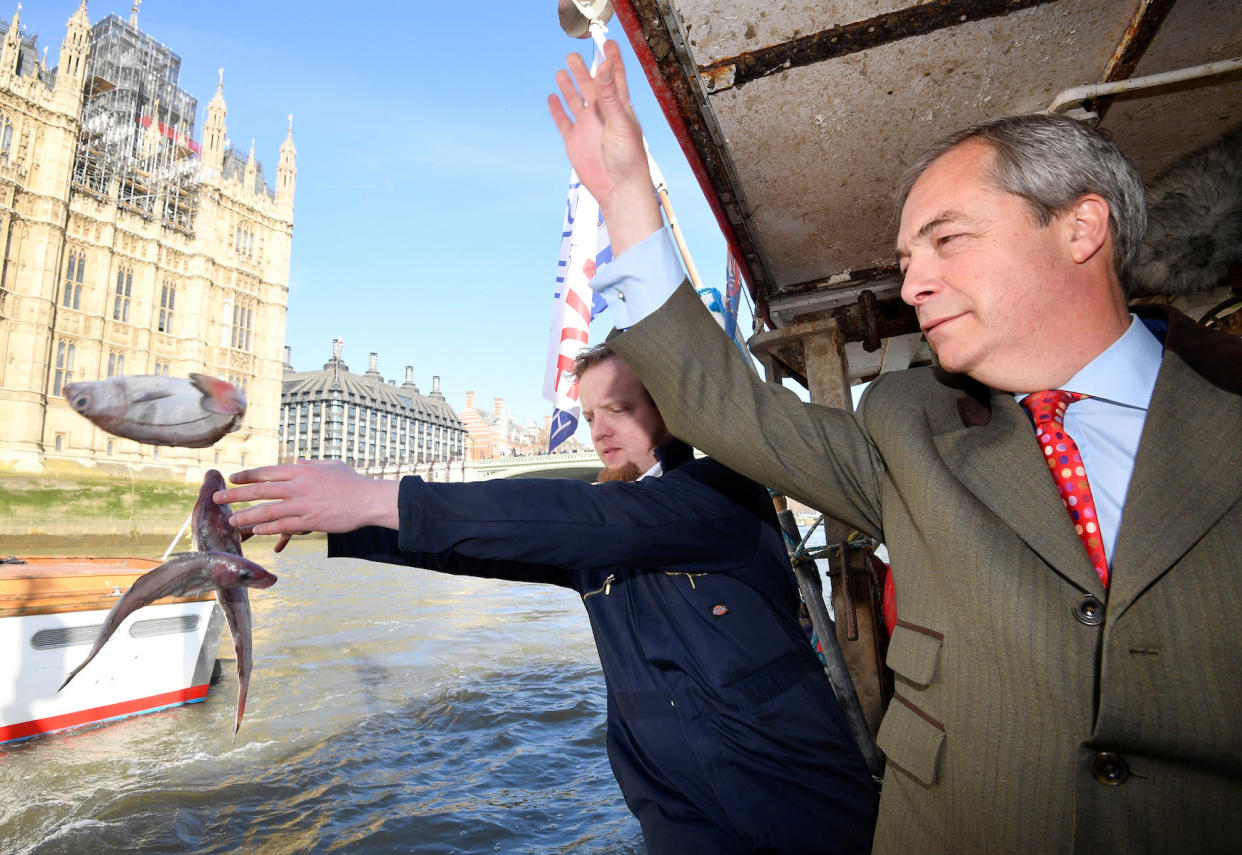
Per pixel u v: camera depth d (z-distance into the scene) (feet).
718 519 4.52
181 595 3.37
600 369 5.56
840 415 4.20
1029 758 2.78
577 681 29.19
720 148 7.06
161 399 3.30
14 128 122.01
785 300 10.12
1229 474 2.56
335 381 320.09
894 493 3.73
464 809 16.48
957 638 3.11
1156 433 2.74
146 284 140.46
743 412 3.79
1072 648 2.71
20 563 22.50
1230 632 2.41
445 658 33.78
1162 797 2.50
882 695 8.82
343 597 56.80
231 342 158.81
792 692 4.54
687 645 4.62
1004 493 3.05
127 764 18.81
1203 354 2.89
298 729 22.44
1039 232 3.09
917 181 3.50
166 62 180.86
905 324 10.62
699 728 4.49
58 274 125.29
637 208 3.72
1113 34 5.53
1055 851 2.69
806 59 5.80
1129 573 2.56
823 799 4.36
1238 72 5.58
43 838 14.88
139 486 123.85
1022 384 3.26
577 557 4.01
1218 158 6.14
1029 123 3.23
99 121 146.10
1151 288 6.57
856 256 9.29
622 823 15.40
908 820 3.35
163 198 156.66
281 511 3.55
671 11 5.53
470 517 3.72
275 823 15.92
